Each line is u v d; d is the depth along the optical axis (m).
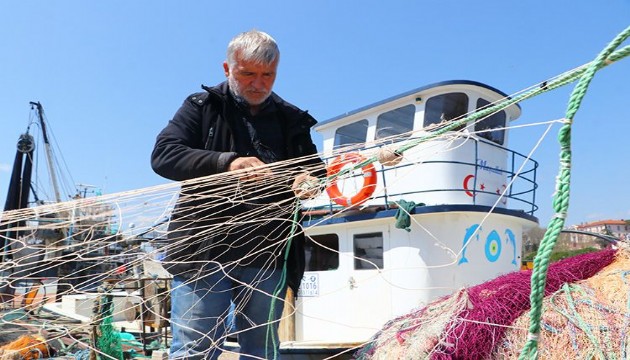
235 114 2.67
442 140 2.48
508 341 2.30
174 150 2.46
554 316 2.28
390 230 5.95
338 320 6.31
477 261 5.82
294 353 5.31
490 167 6.65
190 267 2.43
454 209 5.59
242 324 2.62
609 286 2.39
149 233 2.37
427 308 2.96
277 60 2.50
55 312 5.35
